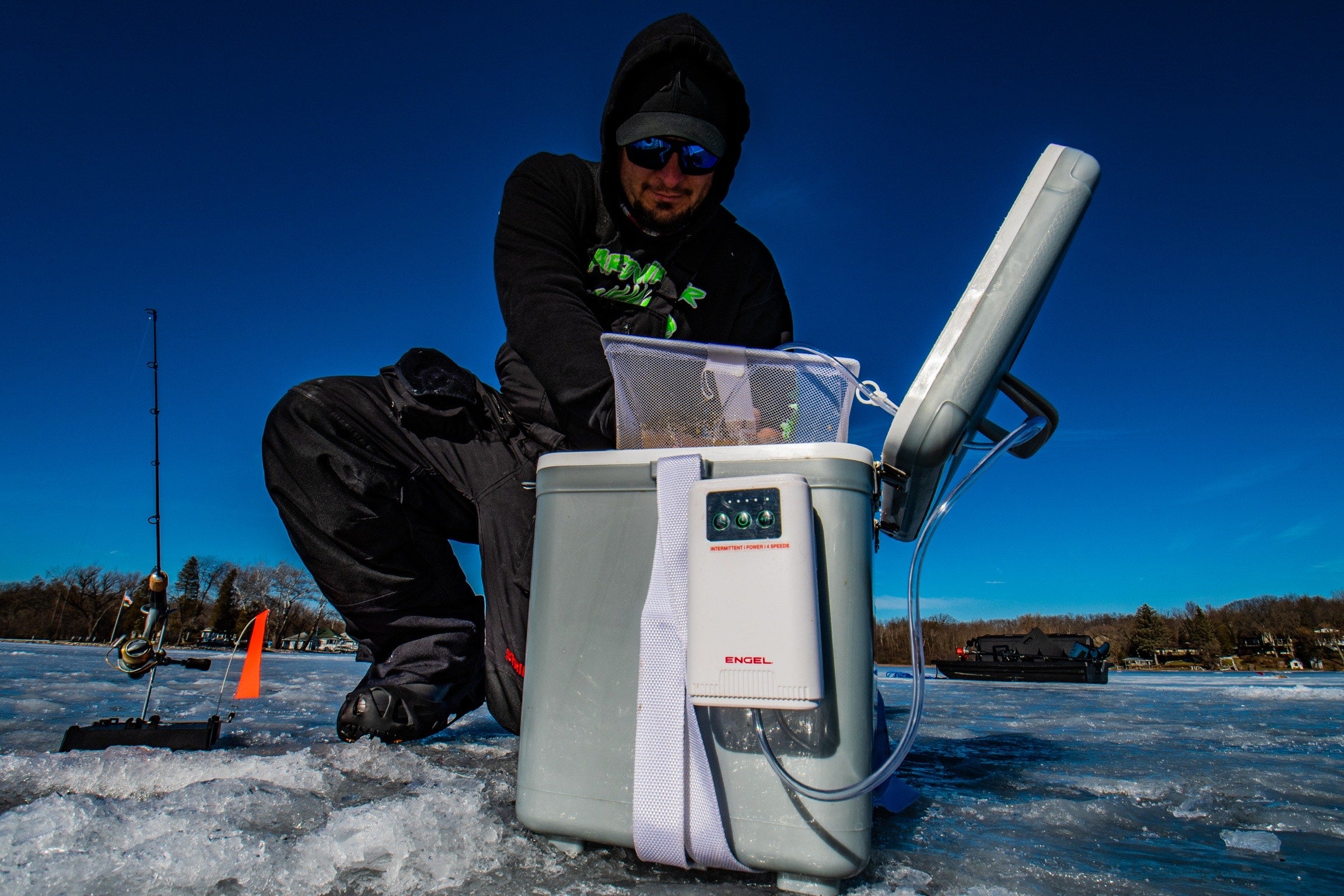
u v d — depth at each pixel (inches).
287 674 230.5
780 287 81.7
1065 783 65.9
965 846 42.1
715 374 44.4
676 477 36.3
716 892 32.2
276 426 64.5
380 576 65.0
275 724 85.6
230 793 40.3
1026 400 41.6
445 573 69.6
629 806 34.8
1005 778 69.1
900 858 39.0
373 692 62.3
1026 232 38.2
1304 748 95.6
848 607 33.7
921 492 42.3
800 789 32.0
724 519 33.3
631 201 67.6
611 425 51.2
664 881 33.4
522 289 61.3
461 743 68.2
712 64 64.1
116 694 117.9
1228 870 39.3
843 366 43.2
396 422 66.1
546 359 56.3
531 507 65.7
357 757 52.2
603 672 37.0
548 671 38.3
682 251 72.7
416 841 34.0
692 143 62.9
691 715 33.8
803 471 34.7
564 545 39.5
